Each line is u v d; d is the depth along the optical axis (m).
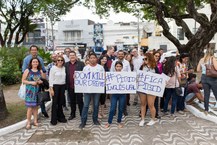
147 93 7.64
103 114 9.01
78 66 8.24
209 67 8.12
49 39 68.25
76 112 9.52
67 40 72.31
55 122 7.94
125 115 8.99
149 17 22.86
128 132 7.20
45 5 20.50
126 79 7.61
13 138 6.85
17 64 17.33
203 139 6.57
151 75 7.59
